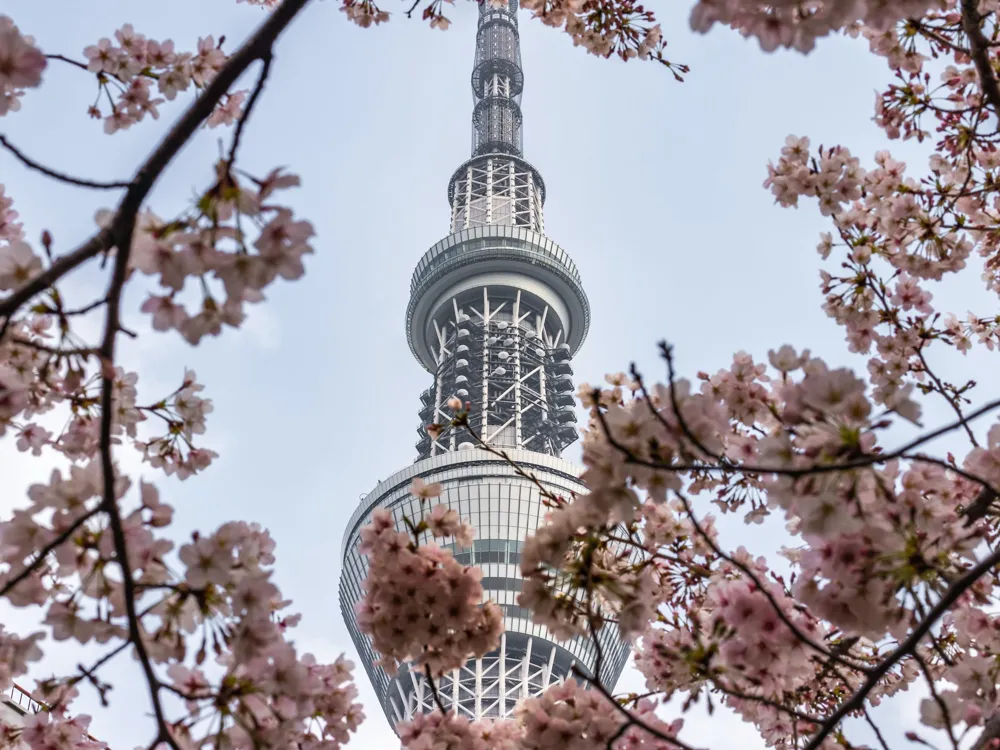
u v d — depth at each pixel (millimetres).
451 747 10289
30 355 9789
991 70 10258
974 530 8516
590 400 10633
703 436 7207
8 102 7617
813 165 13891
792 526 9062
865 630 7980
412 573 9797
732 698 11188
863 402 6887
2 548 7645
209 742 7648
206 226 6367
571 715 9469
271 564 8312
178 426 10906
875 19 7531
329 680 10102
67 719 10367
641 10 14109
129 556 6996
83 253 6258
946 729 7781
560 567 8422
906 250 14266
